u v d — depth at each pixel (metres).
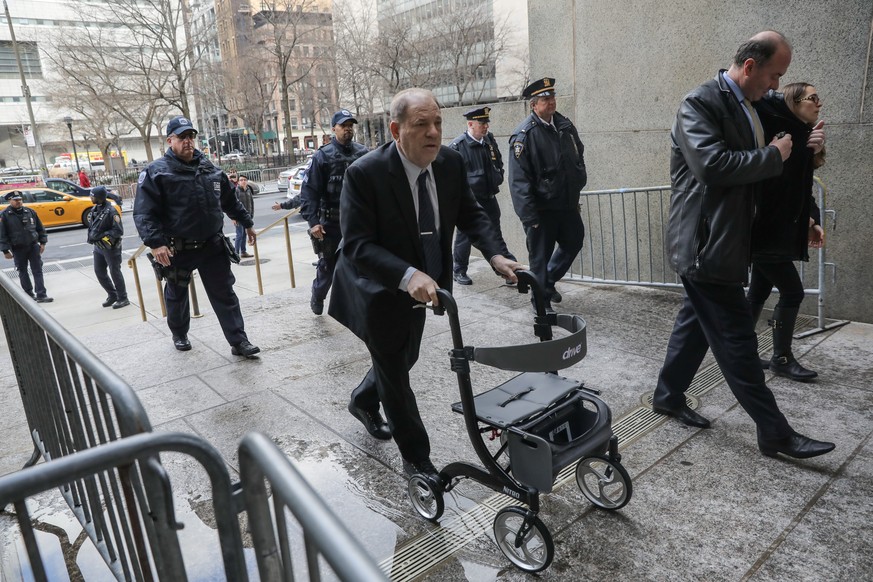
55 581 2.64
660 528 2.68
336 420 3.91
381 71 40.16
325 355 5.06
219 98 48.56
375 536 2.77
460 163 2.91
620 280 6.48
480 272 7.51
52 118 55.47
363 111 43.75
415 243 2.78
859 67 4.77
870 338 4.73
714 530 2.65
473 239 2.93
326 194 5.73
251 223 5.61
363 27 42.00
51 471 1.23
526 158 5.52
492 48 42.47
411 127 2.54
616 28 6.28
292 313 6.30
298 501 1.00
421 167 2.69
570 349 2.40
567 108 6.95
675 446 3.36
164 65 38.84
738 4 5.35
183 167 4.88
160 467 1.45
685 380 3.57
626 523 2.73
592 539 2.64
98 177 39.50
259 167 42.56
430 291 2.42
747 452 3.26
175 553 1.51
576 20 6.62
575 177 5.60
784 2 5.08
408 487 2.91
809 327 5.03
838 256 5.09
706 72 5.70
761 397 3.13
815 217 4.00
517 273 2.71
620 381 4.20
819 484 2.94
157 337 5.74
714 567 2.43
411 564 2.57
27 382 3.21
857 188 4.91
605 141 6.65
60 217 20.28
